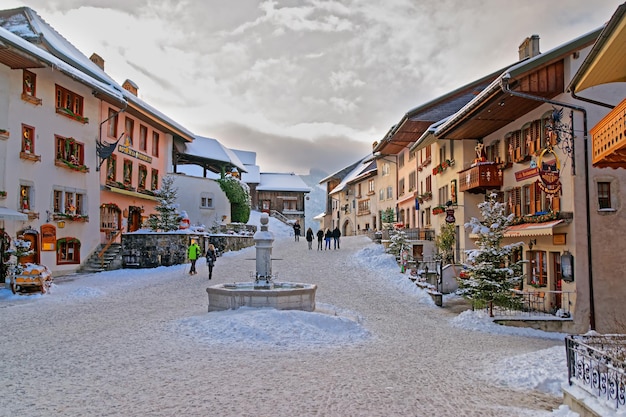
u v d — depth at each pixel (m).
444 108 33.19
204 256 32.22
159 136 39.75
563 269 18.69
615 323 17.69
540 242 20.62
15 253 20.50
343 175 75.94
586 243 18.16
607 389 6.55
